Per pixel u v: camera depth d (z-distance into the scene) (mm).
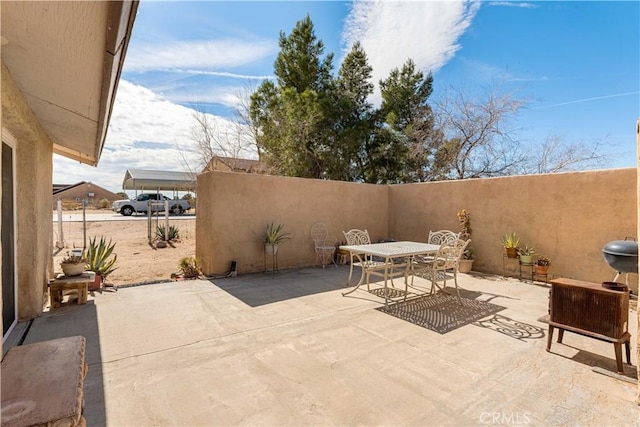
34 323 3508
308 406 2131
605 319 2633
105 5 1365
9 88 2549
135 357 2775
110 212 21141
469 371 2594
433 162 12383
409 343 3109
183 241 10227
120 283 5363
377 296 4695
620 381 2459
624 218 4871
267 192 6363
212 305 4195
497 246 6320
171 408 2100
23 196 3590
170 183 17859
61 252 8492
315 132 10695
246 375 2504
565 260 5461
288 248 6676
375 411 2086
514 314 3959
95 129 3770
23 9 1530
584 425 1974
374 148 11977
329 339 3182
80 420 1150
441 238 5977
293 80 11188
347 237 5680
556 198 5562
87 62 2035
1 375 1237
